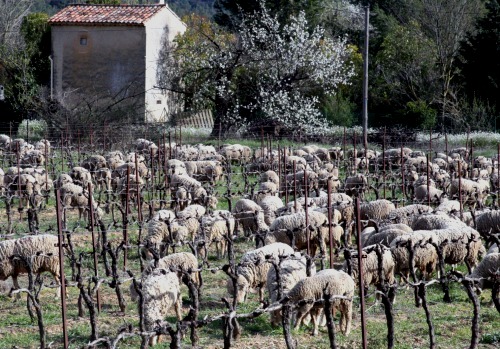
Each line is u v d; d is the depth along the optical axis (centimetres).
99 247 2319
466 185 2973
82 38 6031
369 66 6881
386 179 3716
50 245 1898
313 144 5147
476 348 1516
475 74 5997
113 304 1881
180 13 13862
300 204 2531
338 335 1631
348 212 2500
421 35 6744
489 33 5950
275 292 1677
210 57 5719
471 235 1991
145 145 4509
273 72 5653
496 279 1628
